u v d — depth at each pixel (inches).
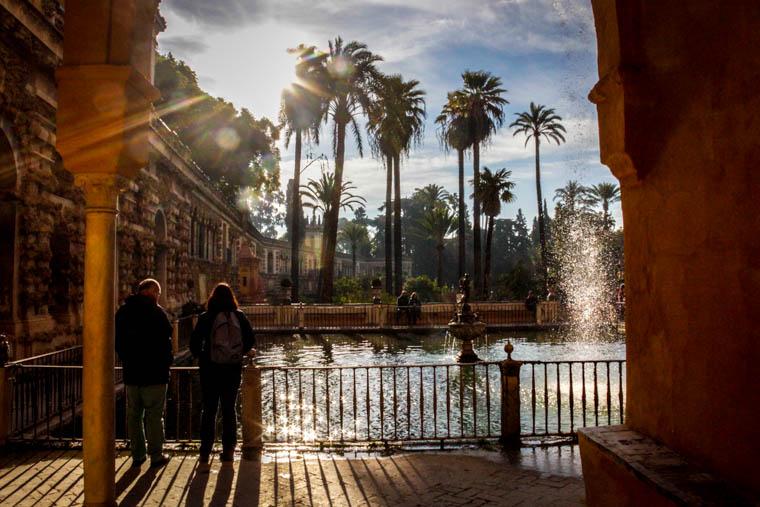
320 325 1056.2
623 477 135.5
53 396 366.9
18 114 439.8
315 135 1302.9
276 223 4778.5
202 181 1259.8
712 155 117.5
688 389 126.8
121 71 172.2
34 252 466.6
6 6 396.8
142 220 800.3
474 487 206.4
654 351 141.6
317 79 1250.0
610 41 148.0
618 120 144.8
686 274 127.0
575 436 270.2
